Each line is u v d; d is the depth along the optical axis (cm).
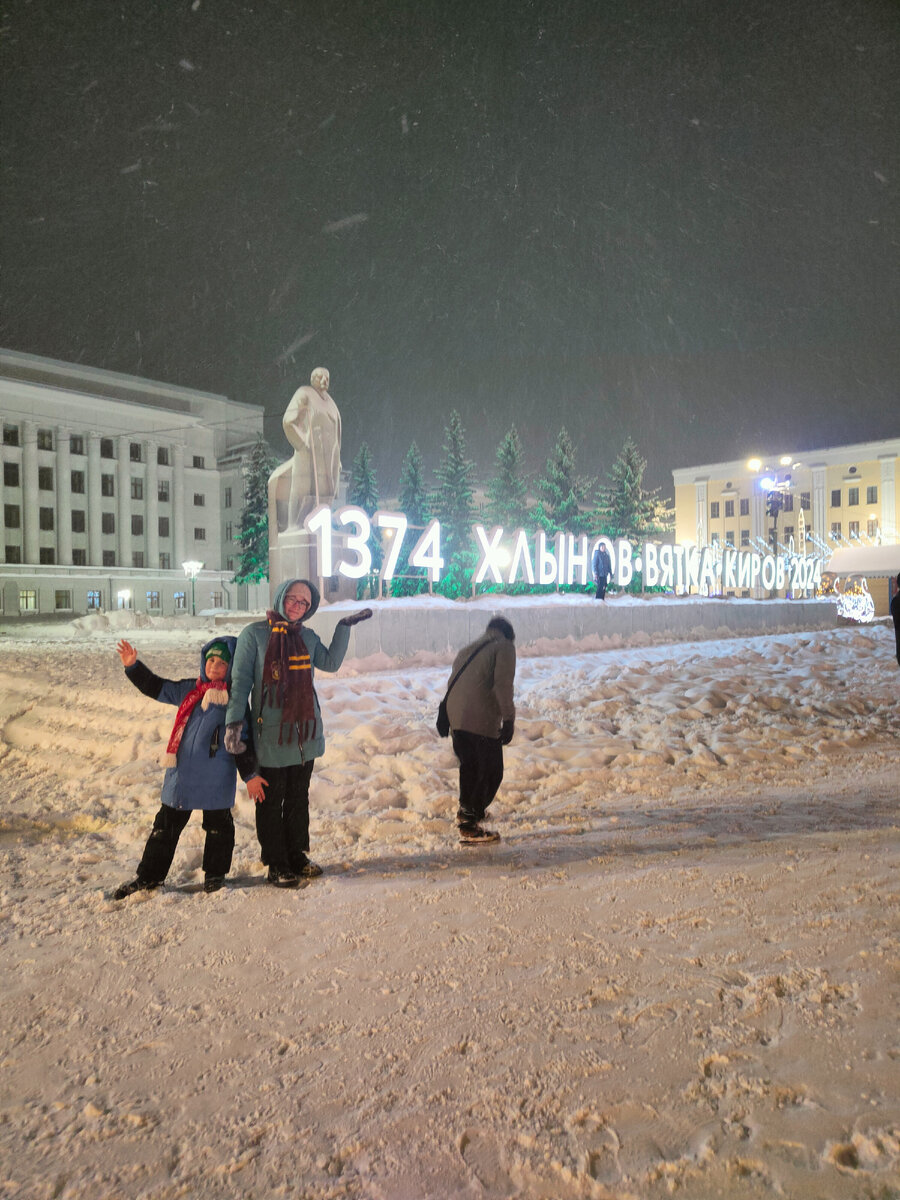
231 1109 220
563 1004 266
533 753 764
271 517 1565
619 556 2270
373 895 397
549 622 1708
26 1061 254
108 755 829
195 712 420
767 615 2434
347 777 675
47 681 1164
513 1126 201
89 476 5809
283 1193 183
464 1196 177
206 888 421
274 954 329
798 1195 167
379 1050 245
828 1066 214
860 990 256
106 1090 235
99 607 5769
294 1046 253
